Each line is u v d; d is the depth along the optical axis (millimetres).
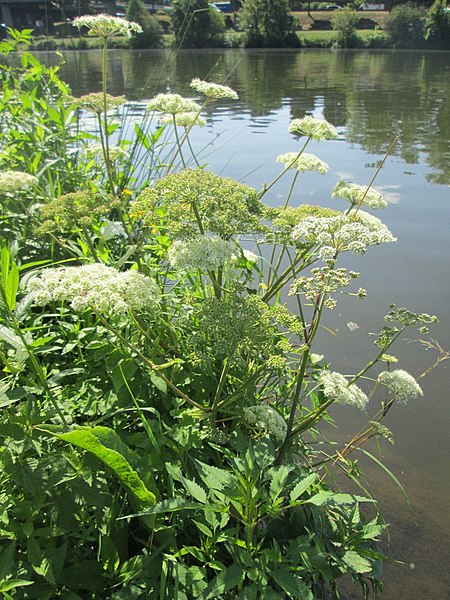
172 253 3275
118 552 2984
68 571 2727
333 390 3514
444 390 6312
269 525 3498
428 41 69812
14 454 2891
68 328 3793
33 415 2963
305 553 2883
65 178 5906
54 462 2771
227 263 3801
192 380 3787
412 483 5105
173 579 2896
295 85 31688
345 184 4777
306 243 3963
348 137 17766
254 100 25594
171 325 4086
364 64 47594
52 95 7527
